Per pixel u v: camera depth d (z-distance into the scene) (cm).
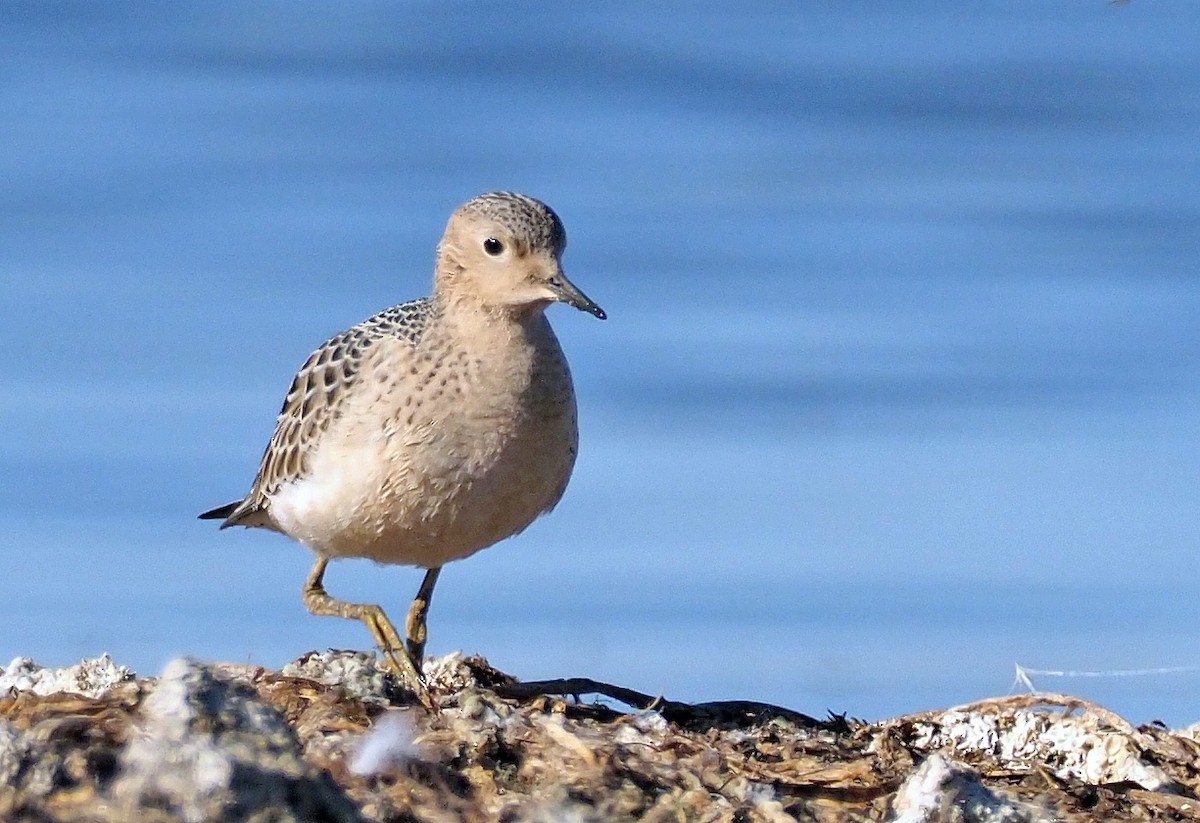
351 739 1043
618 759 1048
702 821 991
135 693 1036
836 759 1161
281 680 1148
